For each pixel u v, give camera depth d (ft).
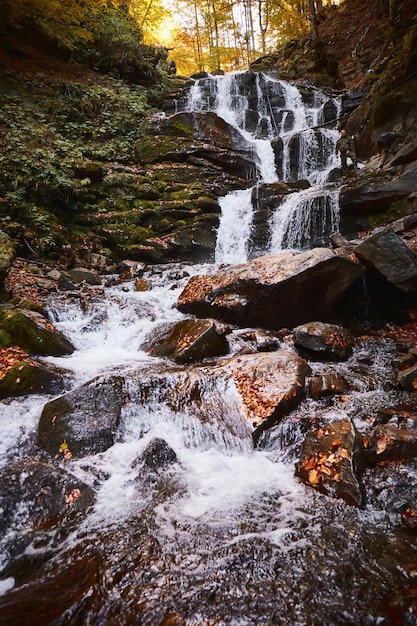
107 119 46.91
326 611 7.22
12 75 44.83
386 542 8.77
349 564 8.23
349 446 11.03
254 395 14.01
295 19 81.76
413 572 7.92
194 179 41.63
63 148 38.11
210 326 18.62
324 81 63.93
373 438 11.37
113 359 18.43
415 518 9.15
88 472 11.57
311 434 12.21
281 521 9.59
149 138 44.96
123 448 12.68
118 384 14.33
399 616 7.01
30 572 8.43
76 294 24.86
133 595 7.66
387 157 34.55
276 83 60.03
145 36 74.95
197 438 13.20
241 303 20.72
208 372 15.42
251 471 11.68
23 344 17.65
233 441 12.85
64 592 7.82
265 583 7.88
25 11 47.70
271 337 19.07
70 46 51.55
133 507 10.32
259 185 38.63
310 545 8.79
